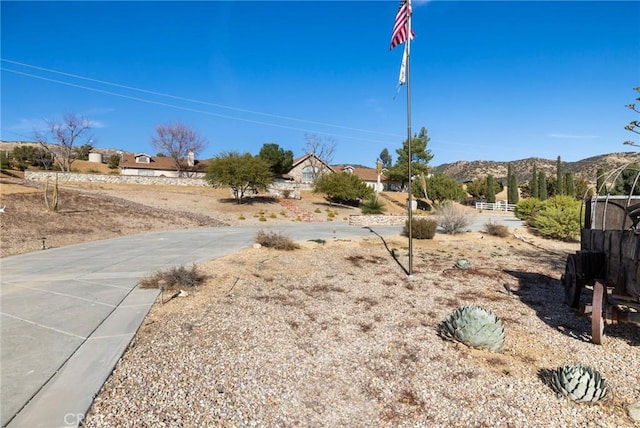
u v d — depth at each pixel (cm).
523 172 11075
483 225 2494
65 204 2455
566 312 781
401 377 489
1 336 557
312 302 812
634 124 666
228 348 550
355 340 608
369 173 7031
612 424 393
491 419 399
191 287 859
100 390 412
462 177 12269
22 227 1780
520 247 1745
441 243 1758
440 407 421
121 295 791
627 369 518
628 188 1333
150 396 410
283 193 4428
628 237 550
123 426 355
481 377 491
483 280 1080
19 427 339
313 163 6131
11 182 2950
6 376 434
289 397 431
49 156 5603
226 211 3300
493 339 570
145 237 1928
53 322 622
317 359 534
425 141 5675
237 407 403
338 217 3544
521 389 462
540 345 604
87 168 6056
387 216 2764
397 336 629
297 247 1505
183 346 547
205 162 6178
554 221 1936
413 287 978
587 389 429
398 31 1060
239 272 1045
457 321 600
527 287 1004
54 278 955
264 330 629
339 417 398
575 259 746
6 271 1047
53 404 378
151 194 3678
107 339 551
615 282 600
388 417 401
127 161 5453
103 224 2158
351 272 1141
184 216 2834
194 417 379
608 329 673
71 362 474
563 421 397
